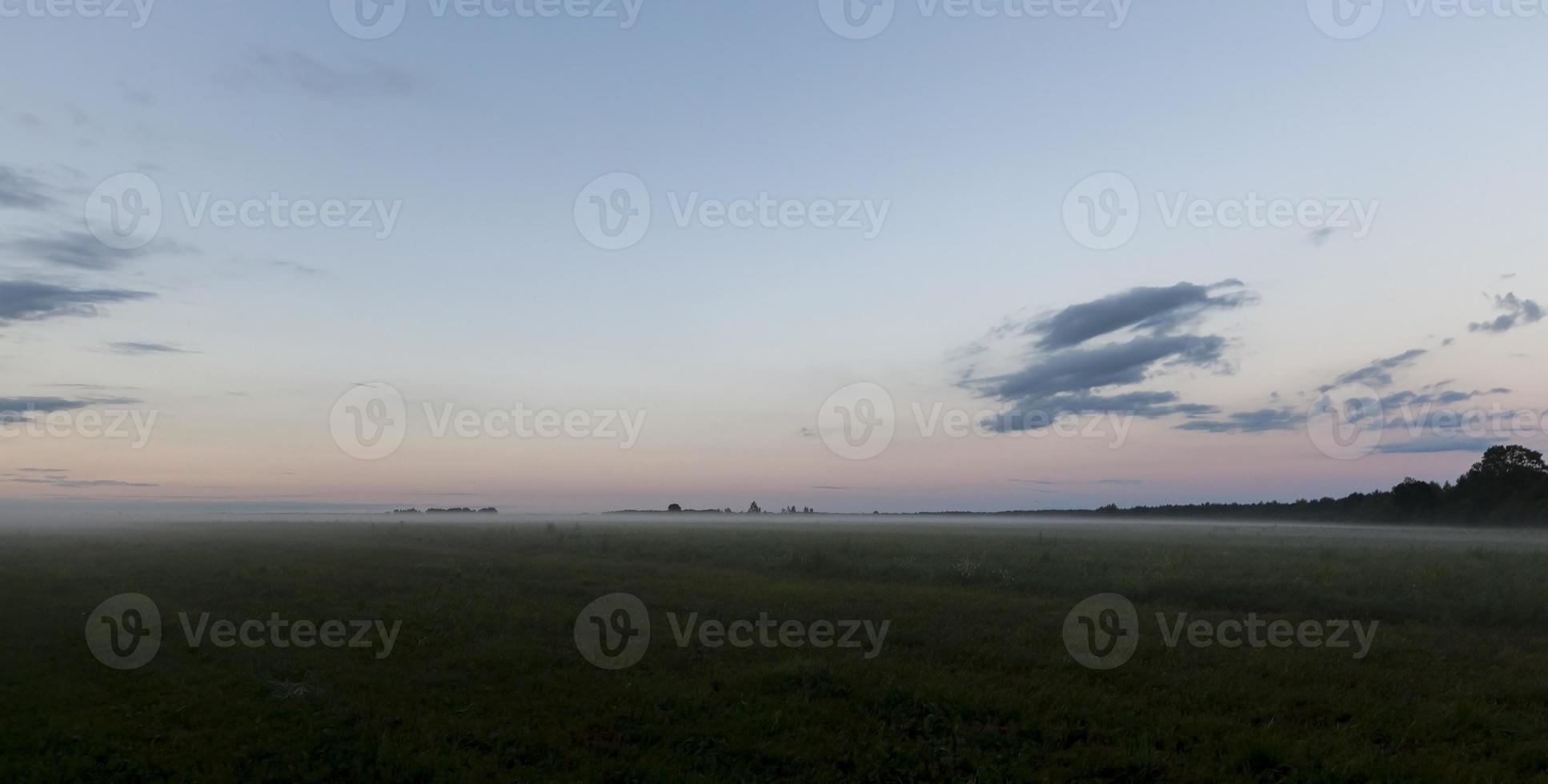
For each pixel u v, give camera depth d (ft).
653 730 32.76
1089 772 29.04
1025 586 75.15
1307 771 28.76
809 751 30.48
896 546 122.11
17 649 45.73
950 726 33.30
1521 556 106.42
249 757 29.66
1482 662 46.11
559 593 68.95
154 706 35.55
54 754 29.71
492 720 33.94
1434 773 28.25
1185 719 34.42
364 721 33.37
